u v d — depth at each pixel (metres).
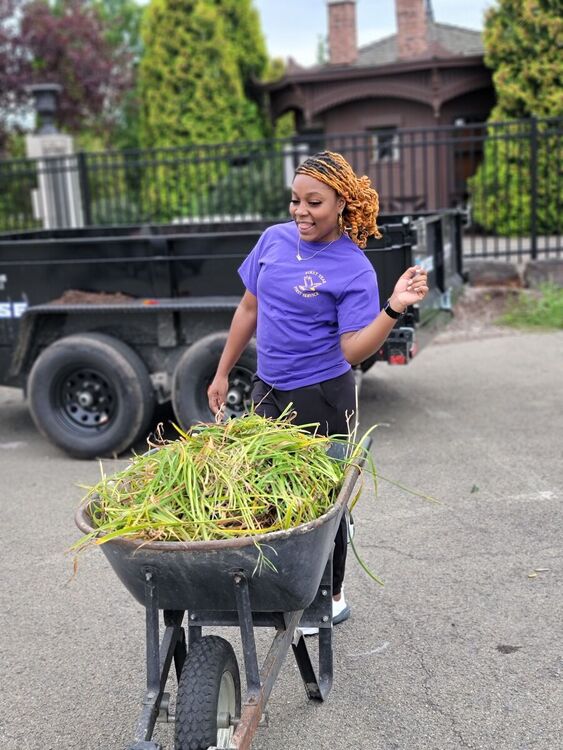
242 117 20.20
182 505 2.60
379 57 19.23
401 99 17.78
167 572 2.51
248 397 6.01
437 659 3.49
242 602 2.51
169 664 2.75
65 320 6.46
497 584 4.06
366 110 18.12
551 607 3.83
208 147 12.10
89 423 6.33
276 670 2.77
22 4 20.67
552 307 10.31
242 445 2.77
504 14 14.63
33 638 3.85
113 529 2.55
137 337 6.32
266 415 3.33
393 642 3.63
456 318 10.51
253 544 2.39
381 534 4.68
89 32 21.09
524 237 14.49
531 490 5.21
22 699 3.41
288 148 20.38
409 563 4.32
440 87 16.72
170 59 19.81
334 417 3.30
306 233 3.10
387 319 2.89
